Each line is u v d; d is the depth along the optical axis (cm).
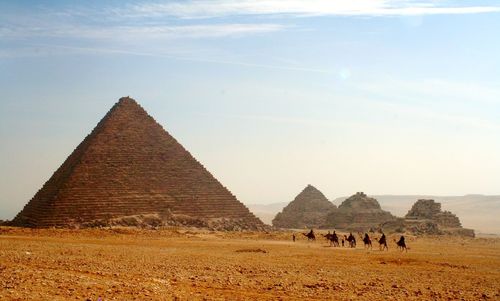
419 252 9256
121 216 16225
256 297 3114
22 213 17725
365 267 5562
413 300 3259
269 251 7944
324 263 5900
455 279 4684
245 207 18512
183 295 2980
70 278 3203
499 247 12488
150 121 18938
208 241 11356
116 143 17725
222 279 3850
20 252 5538
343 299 3191
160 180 17625
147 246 8569
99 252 6181
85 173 16675
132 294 2825
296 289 3525
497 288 4125
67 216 15675
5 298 2464
